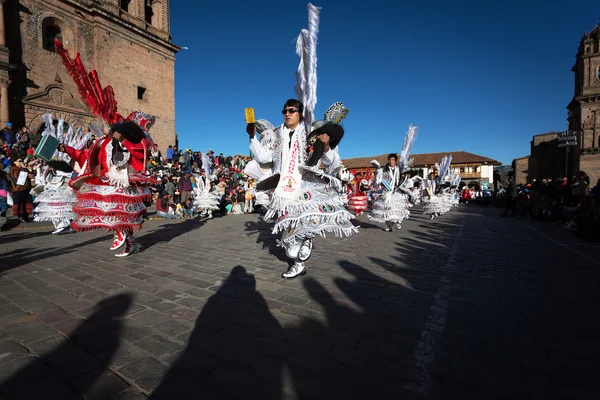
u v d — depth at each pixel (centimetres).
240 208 1488
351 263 464
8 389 171
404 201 815
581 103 3744
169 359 204
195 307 290
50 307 285
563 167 4222
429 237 734
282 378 185
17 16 1858
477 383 181
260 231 821
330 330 247
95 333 237
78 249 546
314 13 347
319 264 457
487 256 522
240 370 192
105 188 451
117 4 2375
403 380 184
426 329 250
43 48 1975
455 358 208
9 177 942
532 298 323
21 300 302
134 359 203
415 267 444
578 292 342
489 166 5397
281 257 500
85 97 449
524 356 211
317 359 205
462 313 283
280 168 364
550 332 246
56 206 674
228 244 619
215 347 219
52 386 174
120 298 310
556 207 1159
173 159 2275
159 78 2714
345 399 167
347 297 320
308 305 297
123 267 429
